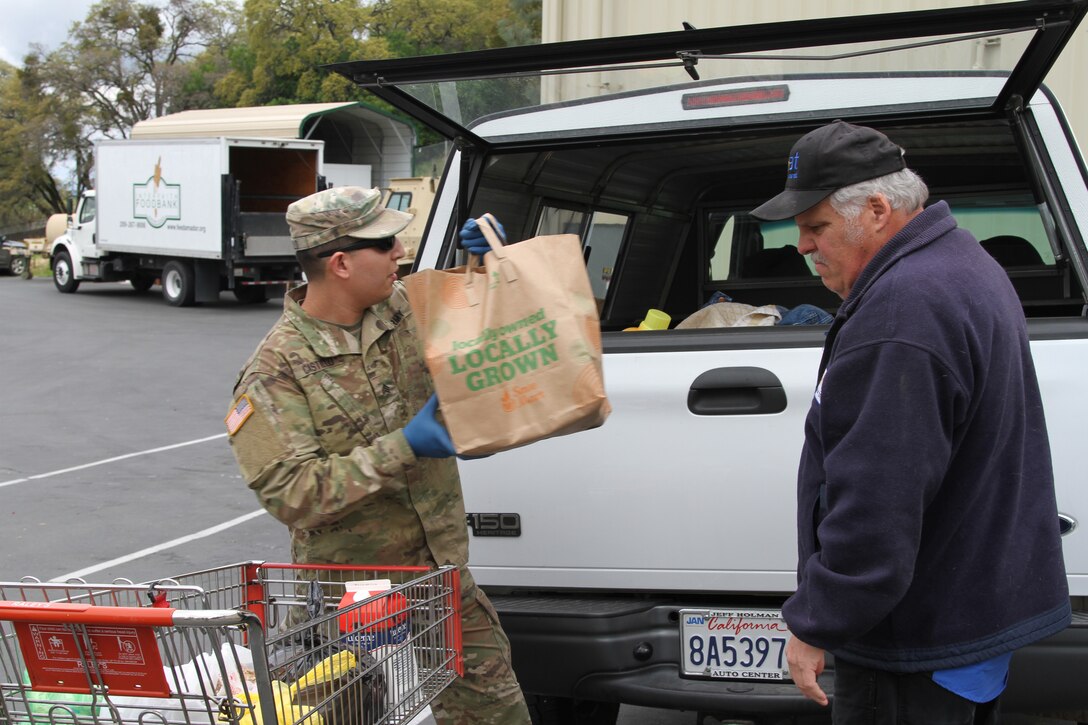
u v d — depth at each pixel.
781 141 4.37
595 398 2.37
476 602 2.76
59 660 2.00
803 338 2.89
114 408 11.72
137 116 54.22
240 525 7.14
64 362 15.22
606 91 3.46
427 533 2.67
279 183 24.62
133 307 23.31
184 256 22.98
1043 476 2.19
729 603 3.01
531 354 2.38
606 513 3.01
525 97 3.34
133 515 7.39
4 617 1.96
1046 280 4.74
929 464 1.95
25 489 8.13
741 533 2.93
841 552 1.99
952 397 1.97
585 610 2.97
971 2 5.88
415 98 3.18
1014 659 2.71
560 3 6.81
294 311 2.58
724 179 5.36
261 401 2.48
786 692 2.83
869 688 2.15
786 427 2.89
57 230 29.72
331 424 2.54
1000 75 3.11
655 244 5.54
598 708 3.54
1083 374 2.73
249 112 29.28
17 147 54.25
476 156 3.63
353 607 2.24
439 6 44.19
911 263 2.06
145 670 1.97
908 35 2.68
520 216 4.31
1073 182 3.08
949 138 4.18
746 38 2.74
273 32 43.72
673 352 2.96
